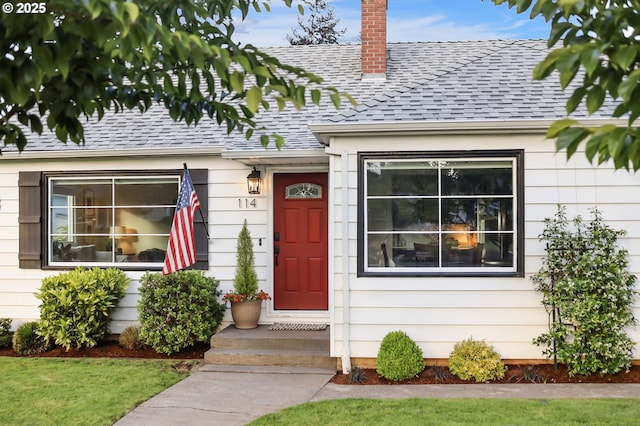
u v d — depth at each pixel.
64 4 1.94
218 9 3.46
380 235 6.70
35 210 8.48
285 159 7.60
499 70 7.81
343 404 5.28
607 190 6.52
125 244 8.46
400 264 6.69
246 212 8.21
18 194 8.57
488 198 6.64
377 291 6.61
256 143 7.84
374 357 6.59
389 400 5.41
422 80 7.80
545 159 6.55
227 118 3.19
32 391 5.77
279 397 5.59
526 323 6.52
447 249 6.66
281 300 8.29
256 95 2.14
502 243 6.63
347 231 6.64
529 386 5.91
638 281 6.46
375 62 9.05
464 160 6.64
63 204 8.55
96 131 8.85
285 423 4.77
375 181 6.71
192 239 7.36
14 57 2.07
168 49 2.37
